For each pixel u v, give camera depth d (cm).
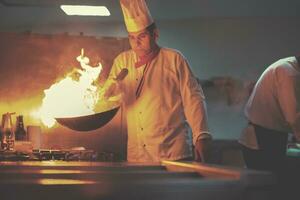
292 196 241
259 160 248
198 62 427
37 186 99
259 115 247
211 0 369
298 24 428
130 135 226
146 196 100
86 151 214
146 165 147
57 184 100
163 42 425
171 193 101
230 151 380
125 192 100
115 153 241
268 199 107
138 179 118
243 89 422
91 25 413
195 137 206
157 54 225
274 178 107
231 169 118
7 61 261
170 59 222
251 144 251
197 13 405
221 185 104
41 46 263
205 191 103
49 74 262
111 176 119
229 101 420
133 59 231
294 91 227
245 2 376
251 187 106
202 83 424
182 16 413
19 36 262
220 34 428
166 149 214
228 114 420
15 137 245
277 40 429
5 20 395
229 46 429
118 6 341
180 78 218
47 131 257
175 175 125
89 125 215
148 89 221
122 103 242
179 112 219
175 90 220
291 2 379
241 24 427
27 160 186
